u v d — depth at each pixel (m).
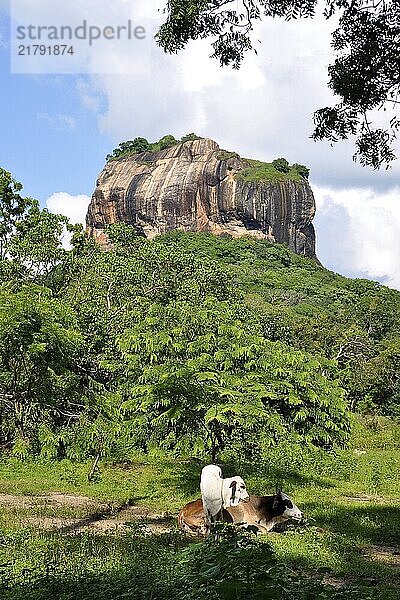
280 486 14.46
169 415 12.63
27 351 15.79
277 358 14.04
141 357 14.09
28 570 7.07
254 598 4.03
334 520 11.80
